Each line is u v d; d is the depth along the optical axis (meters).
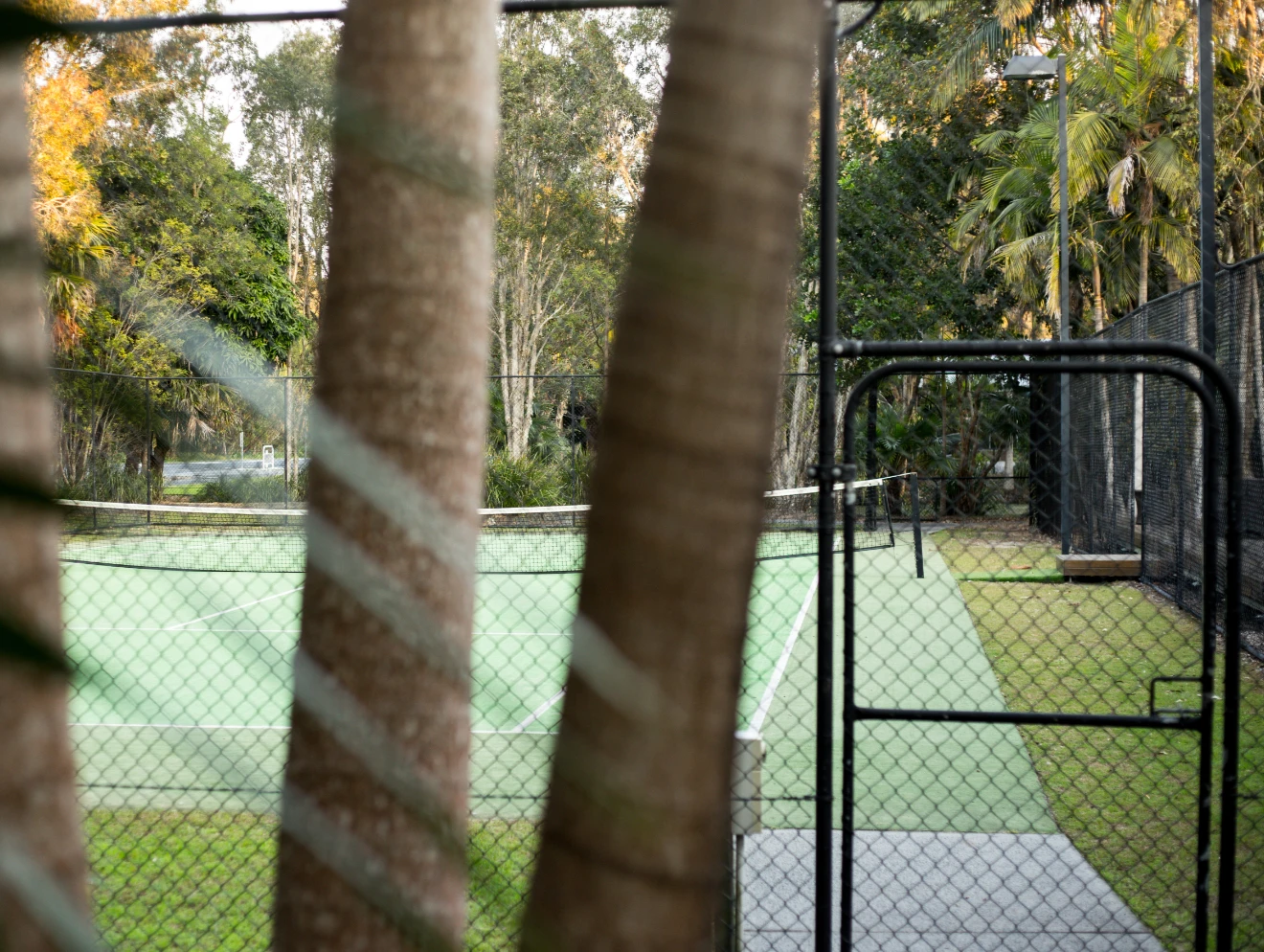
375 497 0.96
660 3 3.44
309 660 1.36
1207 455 3.02
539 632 11.73
